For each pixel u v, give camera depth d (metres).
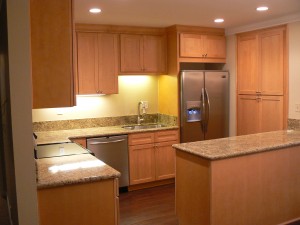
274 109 4.53
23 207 2.04
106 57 4.69
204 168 2.90
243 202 3.03
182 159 3.21
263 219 3.19
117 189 2.36
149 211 3.89
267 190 3.19
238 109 5.15
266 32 4.58
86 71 4.58
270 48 4.54
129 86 5.26
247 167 3.03
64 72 2.30
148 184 4.86
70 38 2.30
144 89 5.39
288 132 3.93
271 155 3.19
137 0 3.32
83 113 4.91
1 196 3.81
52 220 2.17
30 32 2.17
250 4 3.56
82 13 3.90
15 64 1.97
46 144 3.60
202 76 5.00
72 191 2.21
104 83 4.71
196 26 4.92
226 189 2.91
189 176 3.12
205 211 2.92
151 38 4.98
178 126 4.98
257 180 3.11
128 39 4.82
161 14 4.02
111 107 5.13
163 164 4.89
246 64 4.95
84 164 2.62
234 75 5.18
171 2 3.42
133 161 4.66
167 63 5.13
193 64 5.62
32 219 2.07
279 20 4.31
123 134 4.57
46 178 2.21
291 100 4.27
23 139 2.01
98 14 3.97
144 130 4.70
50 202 2.16
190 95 4.94
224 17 4.26
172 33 4.94
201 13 3.99
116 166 4.54
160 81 5.42
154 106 5.50
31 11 2.20
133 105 5.31
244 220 3.05
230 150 2.98
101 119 5.05
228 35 5.23
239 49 5.06
